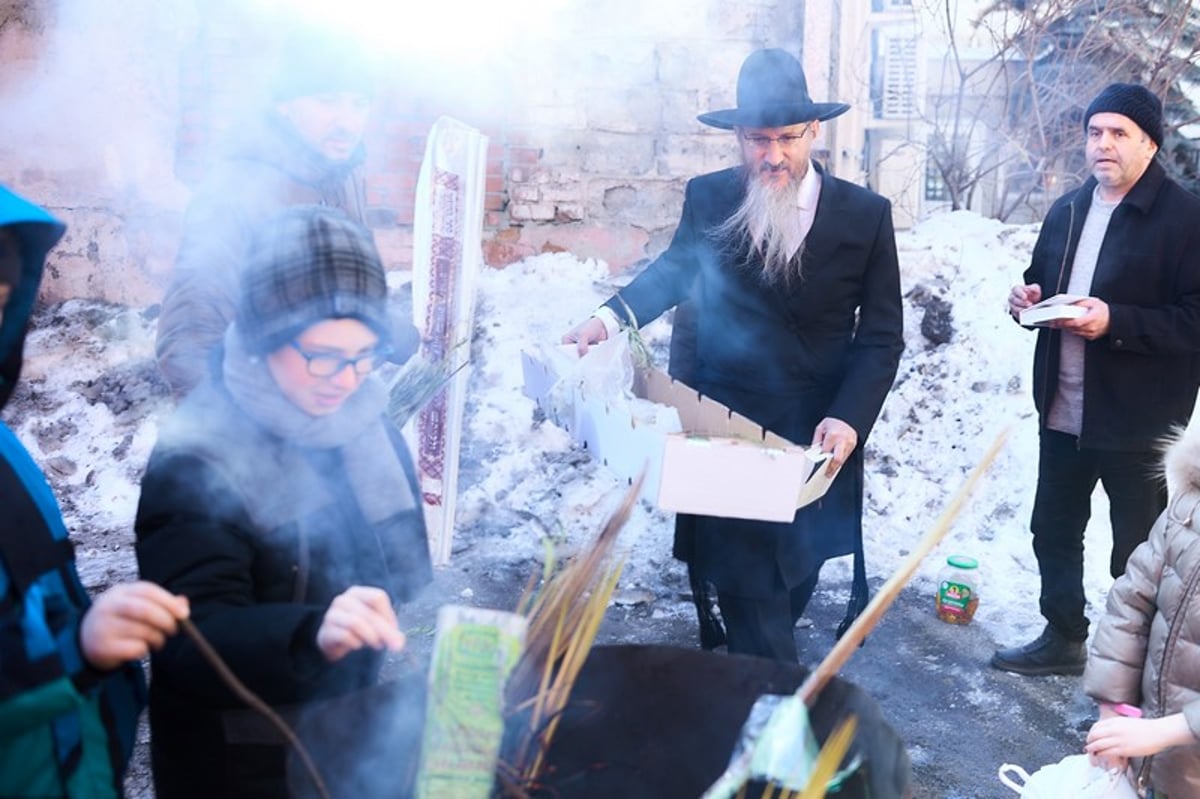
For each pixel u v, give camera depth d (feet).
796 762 4.47
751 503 7.55
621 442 8.33
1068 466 11.51
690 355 11.44
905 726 11.03
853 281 10.41
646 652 5.35
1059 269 11.63
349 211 9.13
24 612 4.23
